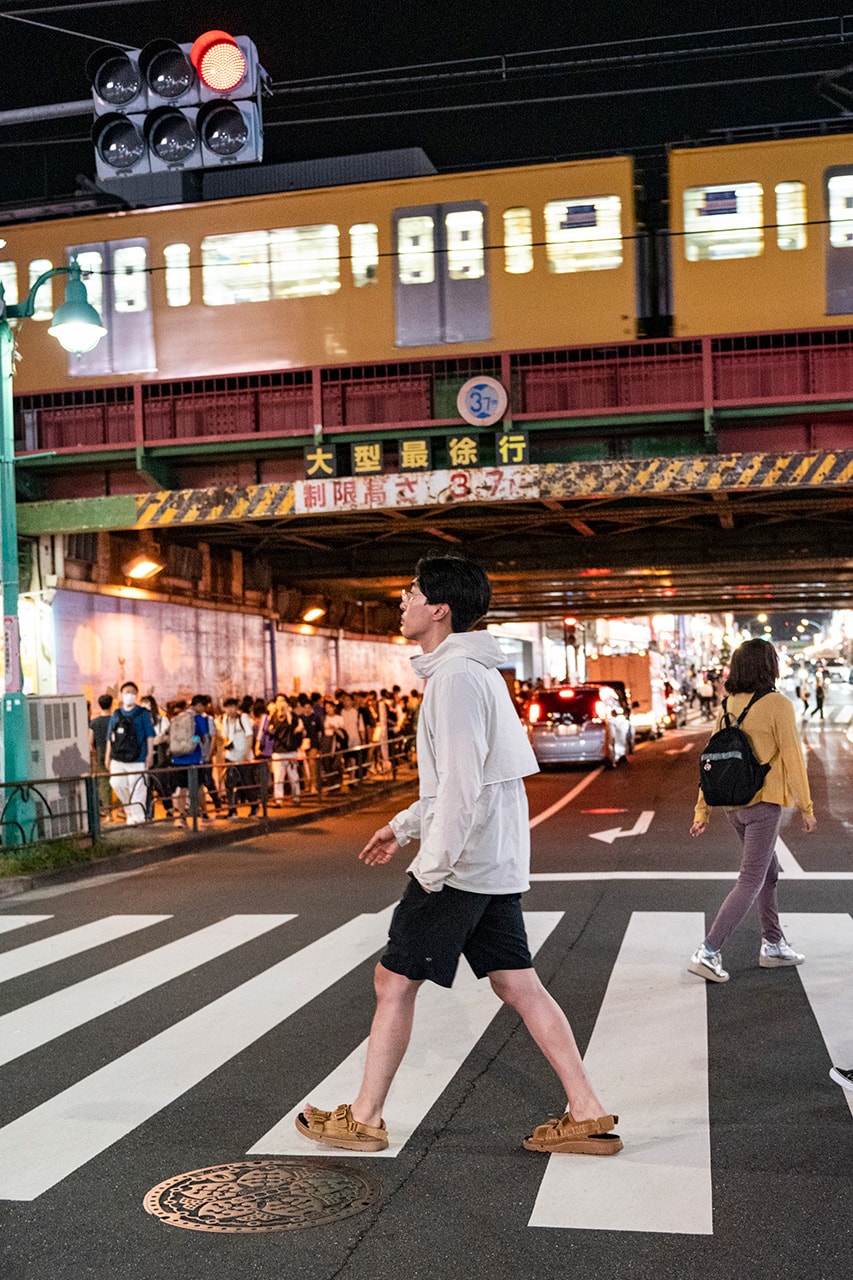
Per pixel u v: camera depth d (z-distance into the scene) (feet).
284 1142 14.52
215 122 52.95
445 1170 13.46
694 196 64.64
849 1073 15.26
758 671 21.86
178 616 86.17
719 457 63.41
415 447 66.23
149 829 52.54
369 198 67.10
